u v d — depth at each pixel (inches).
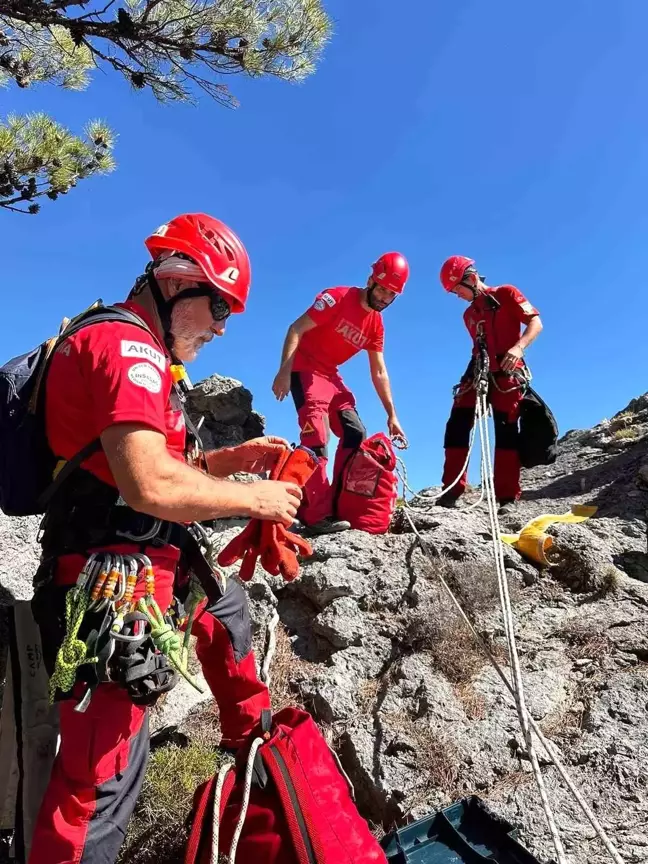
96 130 273.6
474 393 246.2
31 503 78.6
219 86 226.4
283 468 91.4
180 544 81.3
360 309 200.8
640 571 184.2
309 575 168.6
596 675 140.9
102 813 75.5
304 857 73.0
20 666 104.7
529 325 233.0
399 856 98.0
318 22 217.5
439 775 118.9
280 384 201.5
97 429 69.4
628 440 303.6
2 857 103.6
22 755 100.7
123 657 71.2
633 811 108.7
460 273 239.6
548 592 171.6
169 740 128.6
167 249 79.7
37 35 257.3
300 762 81.3
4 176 255.9
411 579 167.0
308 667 148.9
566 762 119.6
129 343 71.1
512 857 98.8
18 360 79.6
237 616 103.7
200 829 77.1
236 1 209.2
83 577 72.4
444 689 136.8
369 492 195.0
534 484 287.6
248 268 82.1
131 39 206.7
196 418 253.1
